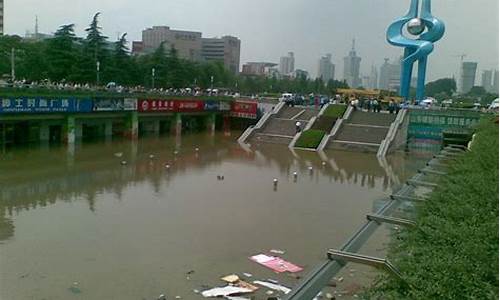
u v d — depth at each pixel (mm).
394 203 18656
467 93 174625
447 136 58062
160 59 94625
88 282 17578
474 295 10406
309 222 27453
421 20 73875
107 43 88500
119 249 21203
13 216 25453
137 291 17109
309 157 53688
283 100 75812
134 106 62156
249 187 36406
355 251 13070
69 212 26750
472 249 11984
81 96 54000
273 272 19672
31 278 17641
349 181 41219
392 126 60906
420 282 11070
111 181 35688
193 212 28156
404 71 75188
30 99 47562
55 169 38875
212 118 78500
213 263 20250
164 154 51094
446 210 16156
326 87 170250
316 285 10836
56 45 73938
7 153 44406
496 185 17109
